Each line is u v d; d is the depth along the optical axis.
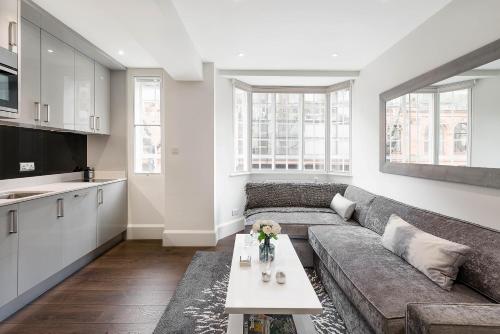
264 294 1.61
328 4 2.36
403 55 2.99
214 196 3.94
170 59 3.04
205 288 2.61
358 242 2.48
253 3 2.35
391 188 3.21
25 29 2.52
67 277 2.87
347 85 4.39
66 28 2.76
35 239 2.34
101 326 2.05
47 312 2.23
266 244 2.08
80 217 2.99
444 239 1.88
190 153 3.91
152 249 3.75
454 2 2.25
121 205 3.98
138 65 4.01
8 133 2.81
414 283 1.71
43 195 2.43
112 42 3.20
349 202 3.41
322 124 4.87
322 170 4.86
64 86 3.05
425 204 2.61
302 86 4.82
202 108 3.88
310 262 3.14
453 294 1.59
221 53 3.50
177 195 3.92
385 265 1.98
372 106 3.72
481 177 1.94
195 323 2.07
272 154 4.89
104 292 2.56
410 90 2.79
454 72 2.21
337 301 2.18
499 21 1.86
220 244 3.96
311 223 3.21
